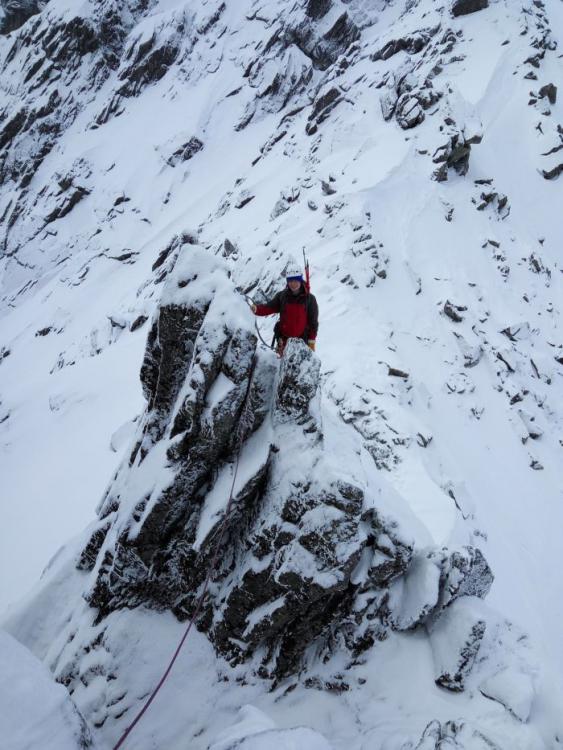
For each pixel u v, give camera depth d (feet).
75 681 21.58
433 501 33.94
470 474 50.01
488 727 18.10
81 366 118.42
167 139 263.90
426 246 81.87
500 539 44.57
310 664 21.25
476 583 23.57
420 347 64.95
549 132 125.70
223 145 255.91
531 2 167.94
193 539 21.27
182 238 25.27
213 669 21.04
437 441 51.03
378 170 96.78
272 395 21.89
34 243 263.90
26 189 298.15
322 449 20.98
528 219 112.88
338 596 20.90
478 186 101.65
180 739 19.39
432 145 99.25
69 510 68.90
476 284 77.82
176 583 22.27
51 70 334.24
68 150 302.66
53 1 361.51
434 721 17.89
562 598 42.91
